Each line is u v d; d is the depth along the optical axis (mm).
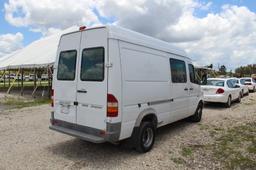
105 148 5613
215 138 6621
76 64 5145
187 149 5652
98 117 4672
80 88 5000
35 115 9617
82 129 4980
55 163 4688
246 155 5297
